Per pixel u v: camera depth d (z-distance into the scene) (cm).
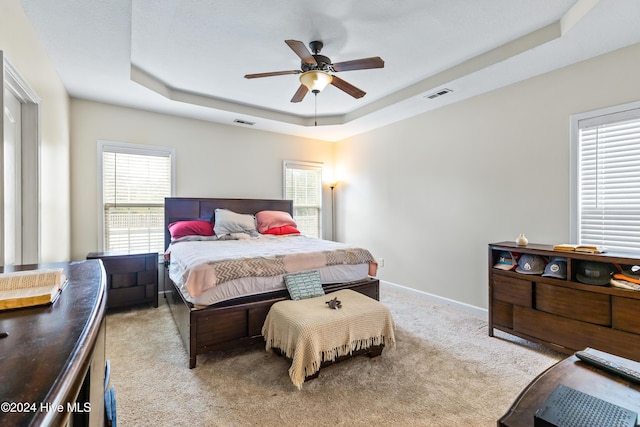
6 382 49
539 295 248
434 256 389
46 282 97
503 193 318
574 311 228
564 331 233
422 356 241
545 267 249
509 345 262
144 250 398
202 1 203
